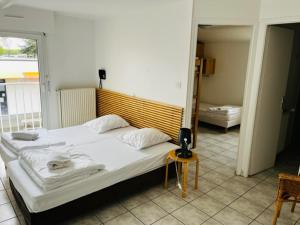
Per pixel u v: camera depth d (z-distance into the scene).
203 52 6.24
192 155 2.89
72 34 4.57
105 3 3.32
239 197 2.89
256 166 3.47
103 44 4.67
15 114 4.53
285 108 4.11
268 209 2.68
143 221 2.43
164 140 3.39
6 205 2.60
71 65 4.69
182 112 3.31
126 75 4.24
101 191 2.50
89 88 4.86
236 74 5.85
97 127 3.88
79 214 2.39
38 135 3.33
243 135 3.33
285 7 2.77
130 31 4.00
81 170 2.31
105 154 2.97
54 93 4.53
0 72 4.13
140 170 2.81
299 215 2.60
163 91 3.59
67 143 3.31
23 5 3.69
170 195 2.89
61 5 3.58
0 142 3.56
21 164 2.58
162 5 3.35
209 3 2.98
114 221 2.42
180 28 3.19
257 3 2.96
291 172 3.61
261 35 3.00
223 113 5.25
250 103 3.21
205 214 2.56
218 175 3.42
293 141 4.80
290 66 3.92
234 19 3.04
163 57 3.50
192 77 3.22
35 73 4.32
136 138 3.24
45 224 2.17
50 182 2.12
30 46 4.15
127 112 4.26
